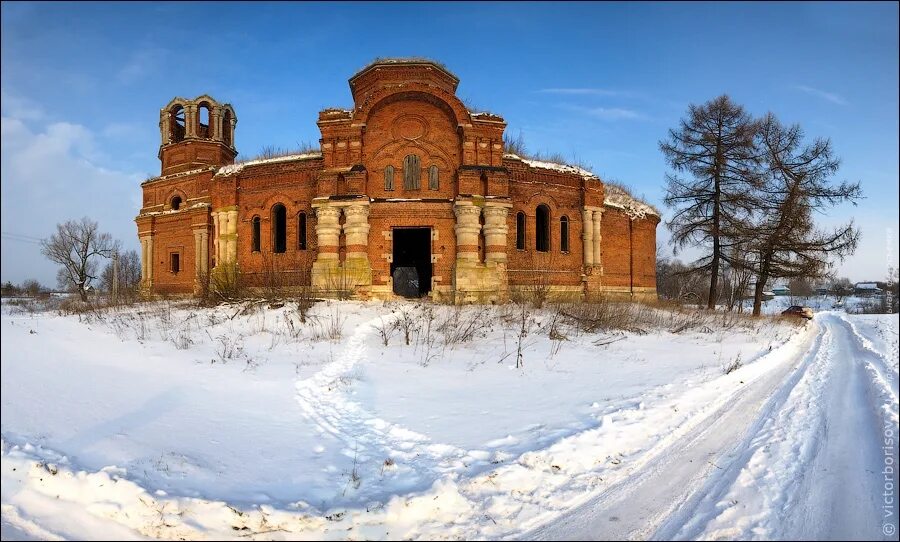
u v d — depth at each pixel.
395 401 9.76
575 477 6.48
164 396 9.83
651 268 32.88
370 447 7.54
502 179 23.52
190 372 11.85
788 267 31.11
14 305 35.03
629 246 31.14
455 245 23.64
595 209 27.47
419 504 5.63
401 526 5.38
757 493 5.88
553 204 26.50
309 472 6.61
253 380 11.24
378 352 14.30
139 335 16.47
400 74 27.95
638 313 22.97
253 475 6.49
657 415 8.84
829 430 8.23
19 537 5.07
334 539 5.14
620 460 7.05
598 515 5.53
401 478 6.38
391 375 11.83
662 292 76.25
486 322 18.66
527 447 7.18
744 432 8.28
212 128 34.78
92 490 5.82
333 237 23.00
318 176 23.41
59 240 55.78
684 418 8.91
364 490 6.09
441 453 7.12
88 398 9.45
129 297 28.84
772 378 12.96
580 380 11.59
